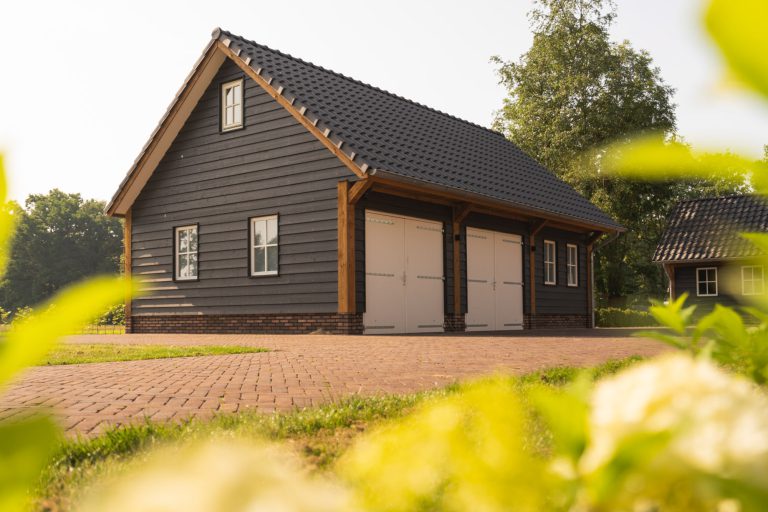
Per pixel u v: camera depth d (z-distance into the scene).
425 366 7.08
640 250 34.56
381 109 17.66
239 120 16.14
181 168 17.11
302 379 6.04
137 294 0.30
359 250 14.09
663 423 0.34
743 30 0.22
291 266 14.93
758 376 0.95
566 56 32.19
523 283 18.67
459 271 16.36
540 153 32.00
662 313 1.08
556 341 11.12
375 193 14.51
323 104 15.35
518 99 33.50
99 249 78.81
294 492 0.26
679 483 0.33
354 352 8.95
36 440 0.29
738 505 0.32
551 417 0.39
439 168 15.57
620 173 0.36
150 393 5.23
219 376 6.30
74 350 10.16
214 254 16.39
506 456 0.36
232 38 16.03
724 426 0.34
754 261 0.55
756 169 0.34
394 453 0.38
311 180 14.66
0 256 0.33
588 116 30.58
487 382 0.39
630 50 31.64
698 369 0.37
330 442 2.99
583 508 0.35
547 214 17.72
